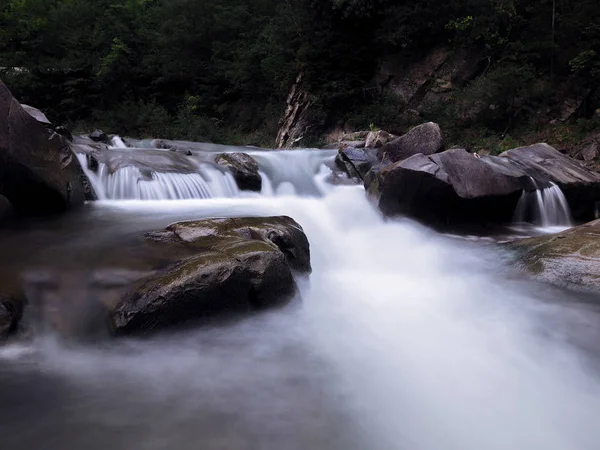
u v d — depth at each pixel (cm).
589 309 620
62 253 608
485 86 1877
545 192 1153
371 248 920
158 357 459
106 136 1593
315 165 1444
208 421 358
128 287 518
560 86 1916
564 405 405
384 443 342
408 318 597
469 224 1104
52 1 3581
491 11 2102
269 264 549
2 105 736
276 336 521
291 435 345
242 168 1226
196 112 3022
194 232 656
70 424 346
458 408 395
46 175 796
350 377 438
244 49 2986
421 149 1323
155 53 3278
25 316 469
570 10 1947
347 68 2434
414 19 2242
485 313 617
